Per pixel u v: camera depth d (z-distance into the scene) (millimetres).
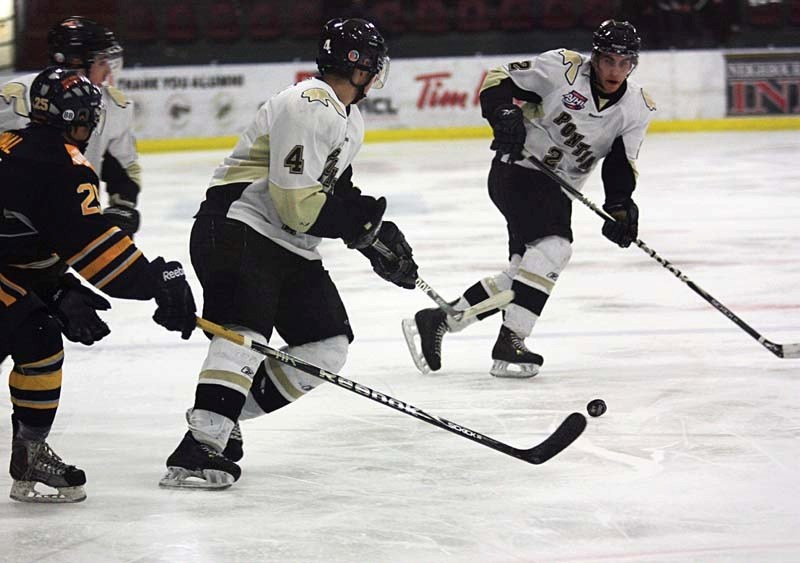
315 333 7223
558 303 12656
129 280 6250
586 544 5941
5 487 7141
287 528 6289
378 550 5938
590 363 10141
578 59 9469
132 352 10977
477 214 18969
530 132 9727
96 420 8711
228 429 6934
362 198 6969
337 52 6902
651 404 8773
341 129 6855
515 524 6273
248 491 6957
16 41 31547
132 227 9742
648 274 14117
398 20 32281
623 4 30641
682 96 29750
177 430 8430
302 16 32469
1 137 6387
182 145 29656
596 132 9531
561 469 7262
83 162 6270
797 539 5949
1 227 6246
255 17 32438
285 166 6688
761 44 31172
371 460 7570
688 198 20016
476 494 6816
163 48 32000
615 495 6719
